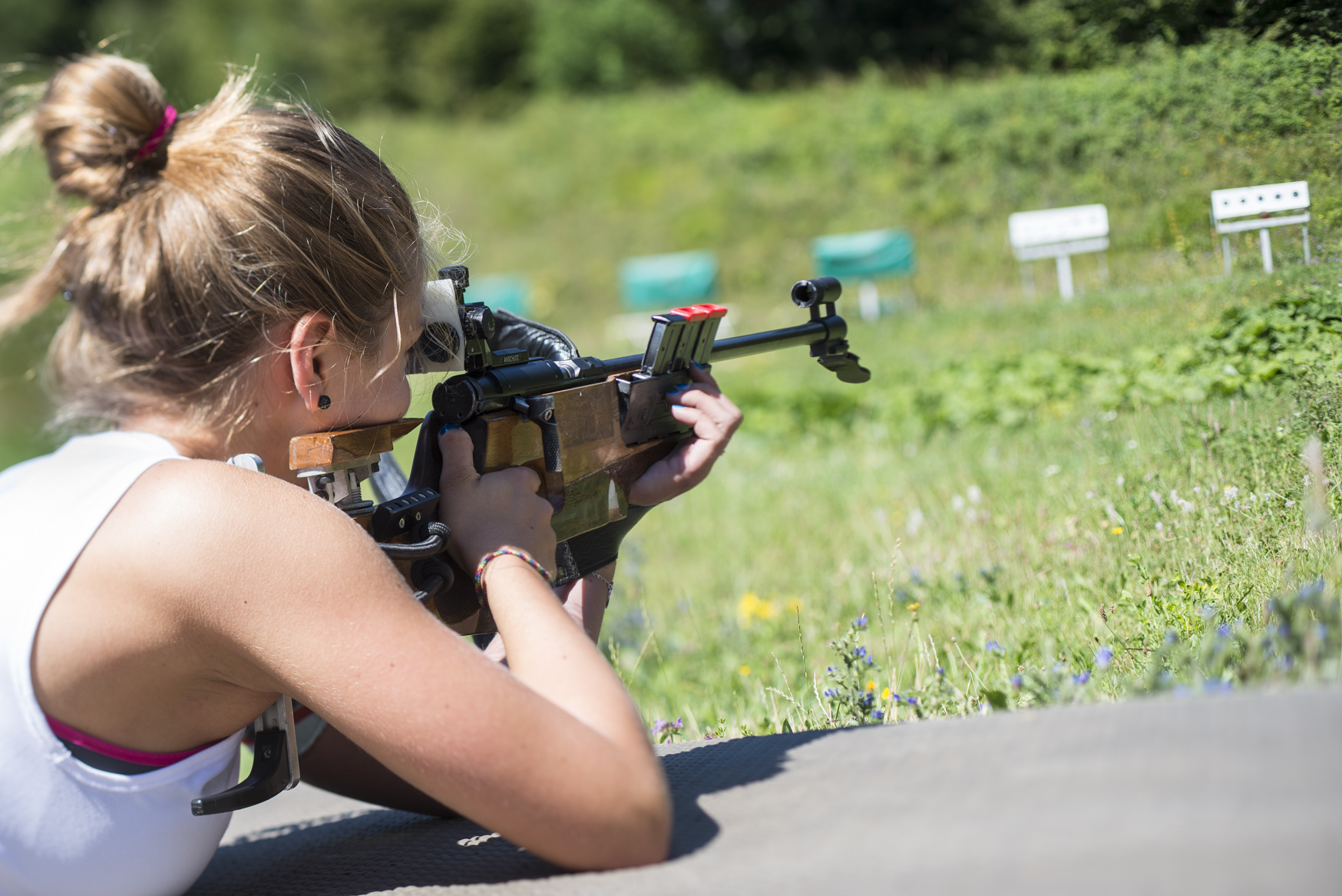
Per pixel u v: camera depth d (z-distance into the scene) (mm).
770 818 1370
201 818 1684
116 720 1531
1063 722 1356
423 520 1764
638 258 24484
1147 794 1028
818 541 5480
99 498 1524
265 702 1636
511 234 26812
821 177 21172
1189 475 2531
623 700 1503
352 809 2844
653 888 1242
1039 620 2752
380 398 1840
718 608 4762
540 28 41281
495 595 1678
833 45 20078
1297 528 2090
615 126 29188
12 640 1479
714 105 28672
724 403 2326
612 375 2322
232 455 1767
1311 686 1244
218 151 1727
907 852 1071
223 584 1458
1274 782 982
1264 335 2416
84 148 1729
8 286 1865
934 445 6156
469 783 1377
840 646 2576
